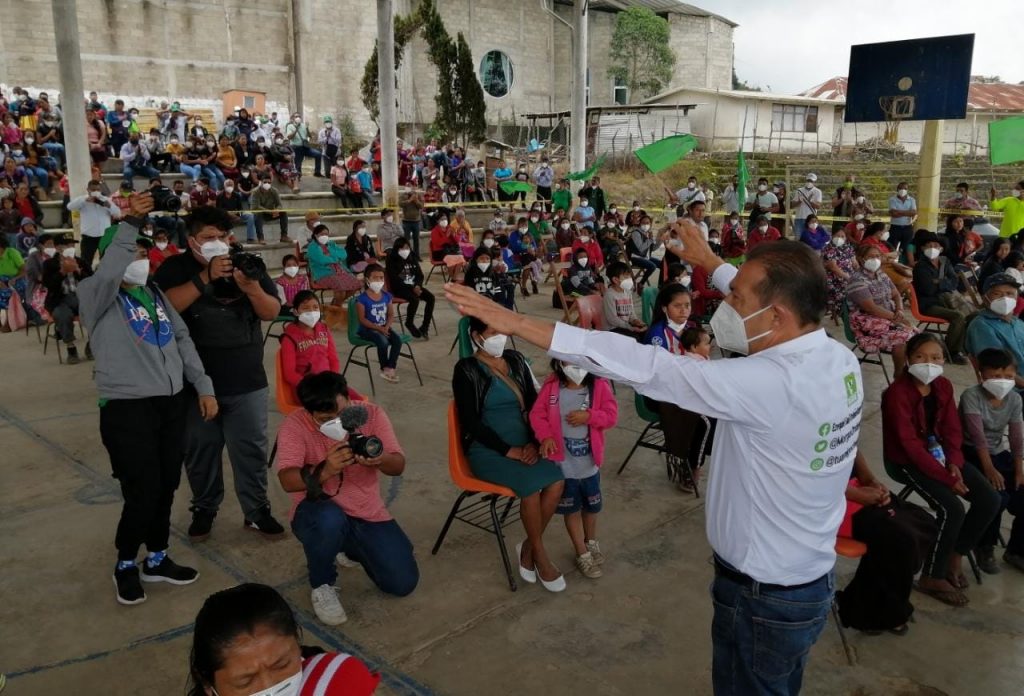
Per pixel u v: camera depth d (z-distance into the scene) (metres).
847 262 11.21
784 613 2.04
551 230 18.19
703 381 1.92
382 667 3.49
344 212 19.22
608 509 5.20
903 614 3.66
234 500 5.27
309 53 30.31
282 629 1.60
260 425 4.57
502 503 5.22
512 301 10.55
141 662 3.50
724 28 43.88
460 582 4.24
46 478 5.63
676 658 3.57
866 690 3.36
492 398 4.22
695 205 13.11
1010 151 11.34
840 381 2.00
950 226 12.41
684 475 5.42
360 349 9.70
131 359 3.78
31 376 8.46
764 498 2.00
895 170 30.89
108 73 26.59
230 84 29.16
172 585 4.16
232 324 4.38
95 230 12.17
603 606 4.01
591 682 3.40
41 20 25.03
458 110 28.95
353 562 4.44
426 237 19.09
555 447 4.06
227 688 1.58
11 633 3.71
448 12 37.41
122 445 3.80
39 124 17.58
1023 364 5.86
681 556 4.56
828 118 38.19
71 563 4.40
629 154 32.50
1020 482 4.29
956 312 8.92
